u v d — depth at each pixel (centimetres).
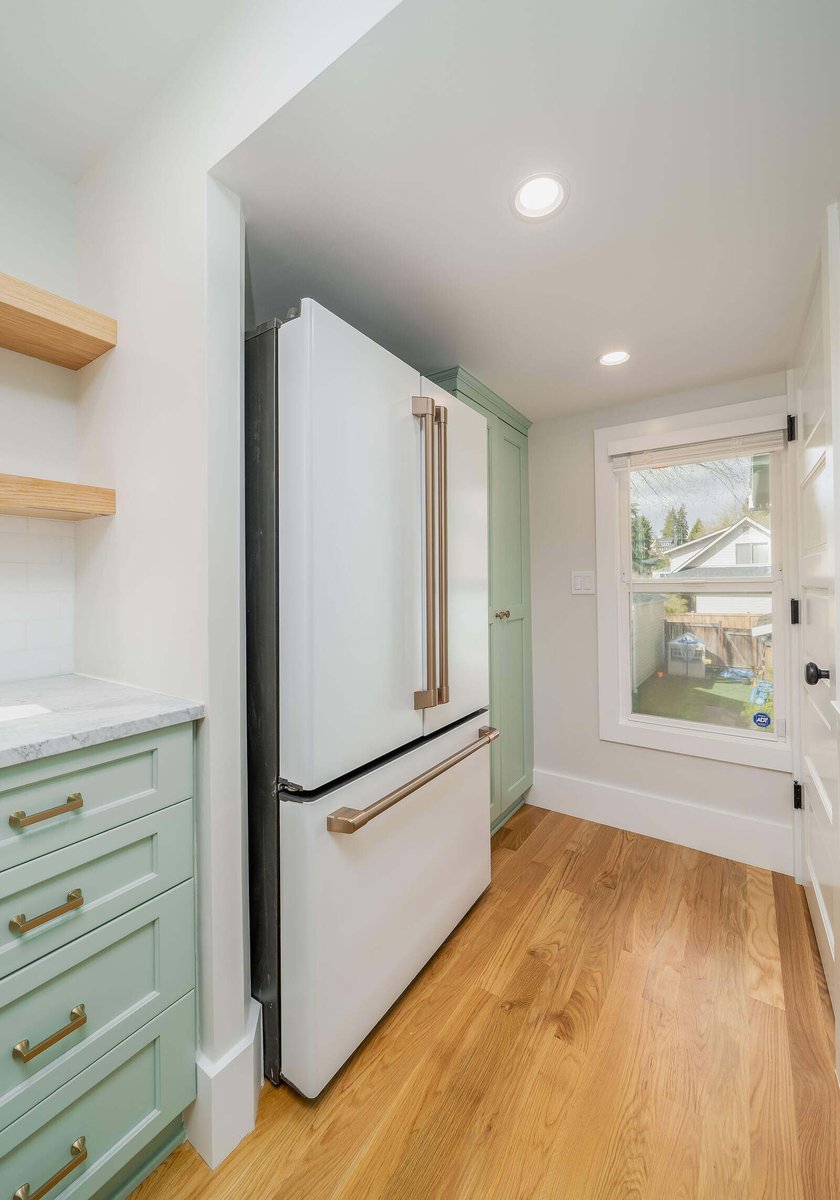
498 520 229
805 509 173
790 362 196
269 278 143
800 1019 133
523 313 163
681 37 79
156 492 111
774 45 80
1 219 123
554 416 259
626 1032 129
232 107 97
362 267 138
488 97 88
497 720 229
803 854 195
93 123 118
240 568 107
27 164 127
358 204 114
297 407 105
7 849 75
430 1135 105
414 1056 123
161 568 110
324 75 84
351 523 115
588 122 94
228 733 104
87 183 133
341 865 114
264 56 92
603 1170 98
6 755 74
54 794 80
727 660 222
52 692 113
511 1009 137
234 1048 104
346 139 95
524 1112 110
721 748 217
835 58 82
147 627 114
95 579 131
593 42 80
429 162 102
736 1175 97
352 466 115
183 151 105
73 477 138
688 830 225
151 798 94
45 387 133
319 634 106
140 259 115
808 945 161
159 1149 100
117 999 89
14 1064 76
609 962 154
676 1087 115
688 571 231
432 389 148
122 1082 90
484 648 180
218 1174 98
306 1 86
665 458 230
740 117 93
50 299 110
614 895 188
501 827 242
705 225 123
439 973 150
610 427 245
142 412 115
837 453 121
